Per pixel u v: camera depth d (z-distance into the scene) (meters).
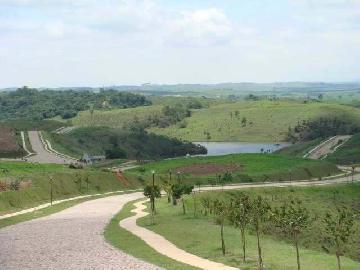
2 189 115.50
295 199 135.88
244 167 192.88
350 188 151.75
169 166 198.00
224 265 52.91
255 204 66.69
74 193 137.38
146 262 55.25
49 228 82.88
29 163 172.00
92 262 56.47
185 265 53.03
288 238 82.75
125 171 186.50
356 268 52.50
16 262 57.91
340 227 59.72
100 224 86.44
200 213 97.12
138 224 85.25
